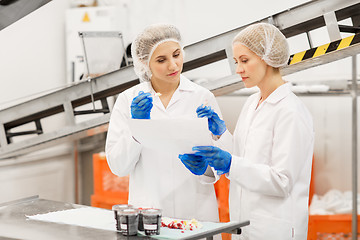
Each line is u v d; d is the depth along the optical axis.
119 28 4.37
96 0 4.50
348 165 4.10
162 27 2.18
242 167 2.02
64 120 4.57
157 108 2.29
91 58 3.29
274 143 2.08
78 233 1.74
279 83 2.18
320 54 2.63
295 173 2.03
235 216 2.26
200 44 3.01
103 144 4.62
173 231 1.74
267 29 2.10
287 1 4.25
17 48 4.09
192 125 1.84
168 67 2.16
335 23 2.67
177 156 2.28
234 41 2.16
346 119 4.09
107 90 3.36
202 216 2.29
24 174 4.17
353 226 3.46
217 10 4.47
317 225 3.50
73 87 3.26
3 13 3.16
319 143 4.16
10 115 3.38
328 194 3.90
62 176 4.59
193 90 2.33
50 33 4.39
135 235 1.70
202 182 2.23
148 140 1.95
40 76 4.31
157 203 2.28
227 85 2.97
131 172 2.34
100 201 3.98
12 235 1.74
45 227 1.83
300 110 2.09
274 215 2.09
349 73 4.07
